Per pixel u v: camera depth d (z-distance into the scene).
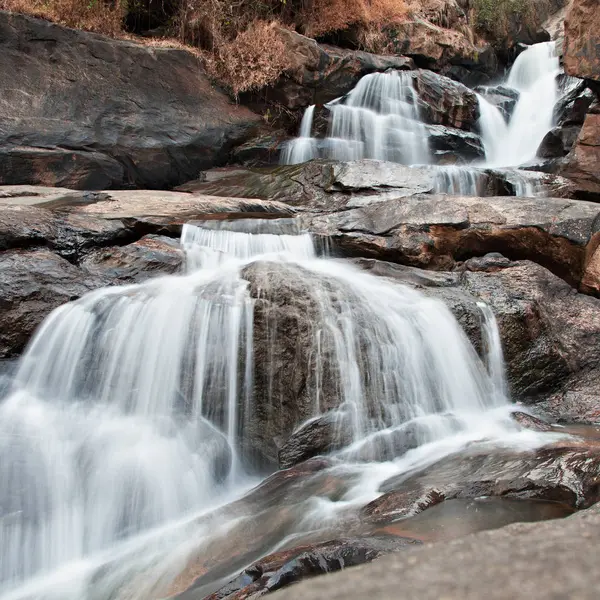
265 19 12.90
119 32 11.32
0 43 9.13
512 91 15.34
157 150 10.18
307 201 9.00
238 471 5.00
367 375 5.18
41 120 9.13
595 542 1.03
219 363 5.21
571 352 6.07
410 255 7.02
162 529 4.12
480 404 5.61
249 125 11.45
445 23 16.48
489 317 5.92
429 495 3.41
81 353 5.17
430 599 0.82
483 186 9.31
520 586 0.84
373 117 12.09
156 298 5.42
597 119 9.27
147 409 5.05
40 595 3.62
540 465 3.59
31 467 4.22
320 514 3.64
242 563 3.27
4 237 5.83
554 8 20.23
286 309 5.24
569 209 7.03
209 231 6.92
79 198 7.59
